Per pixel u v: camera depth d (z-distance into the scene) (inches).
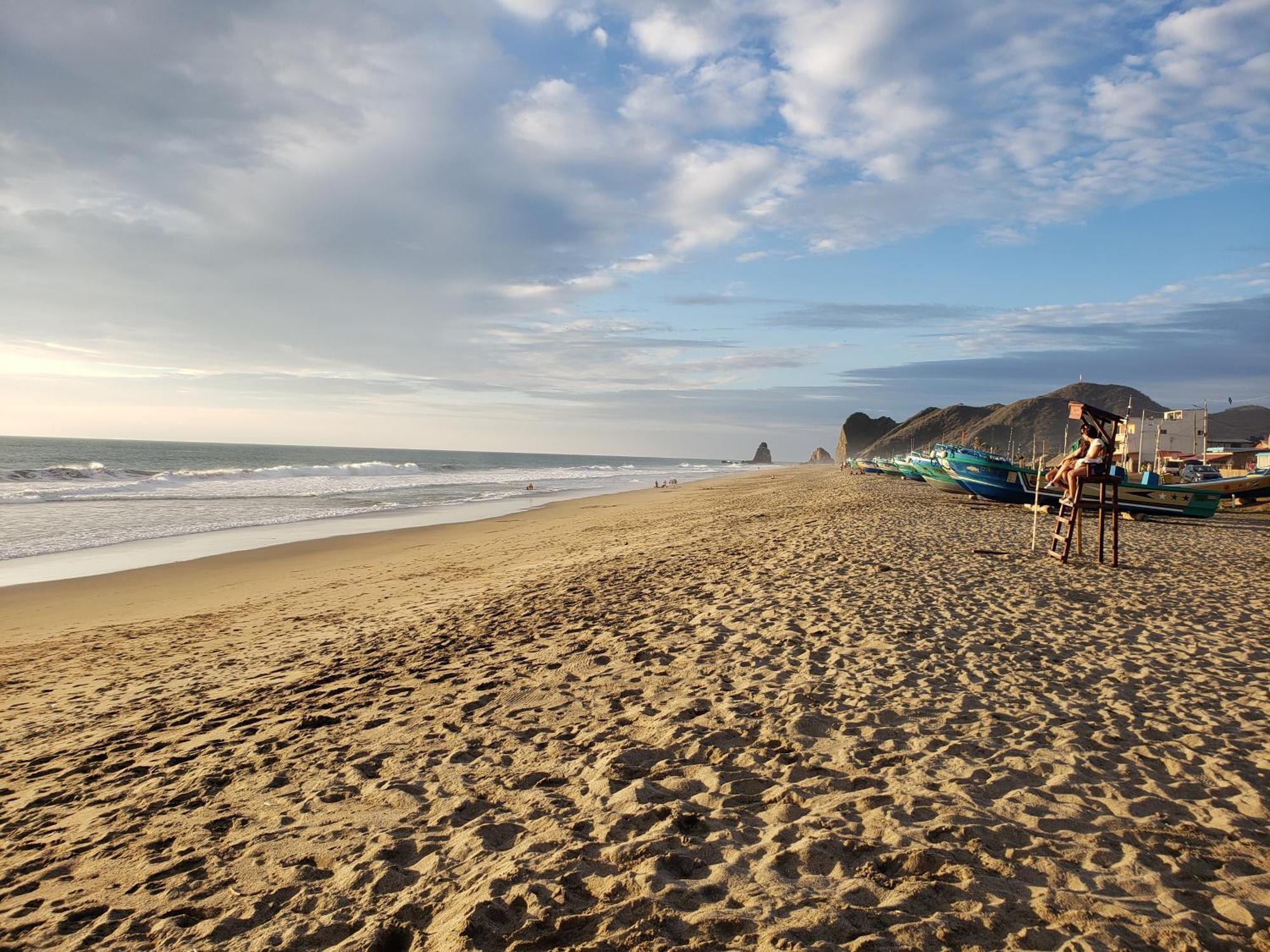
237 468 2787.9
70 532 829.2
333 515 1086.4
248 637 382.6
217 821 163.3
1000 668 249.3
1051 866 128.2
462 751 194.2
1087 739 188.2
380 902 125.1
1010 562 468.8
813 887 122.1
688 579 422.6
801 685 231.6
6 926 126.1
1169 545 596.7
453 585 513.0
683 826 144.9
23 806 180.5
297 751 203.3
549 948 107.4
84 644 383.9
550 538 808.3
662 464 7007.9
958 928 109.9
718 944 107.3
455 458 7711.6
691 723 203.9
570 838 142.5
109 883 140.3
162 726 237.8
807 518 791.1
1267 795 157.2
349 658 305.1
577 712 219.1
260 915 123.8
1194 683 234.7
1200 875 126.2
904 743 186.4
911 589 374.9
